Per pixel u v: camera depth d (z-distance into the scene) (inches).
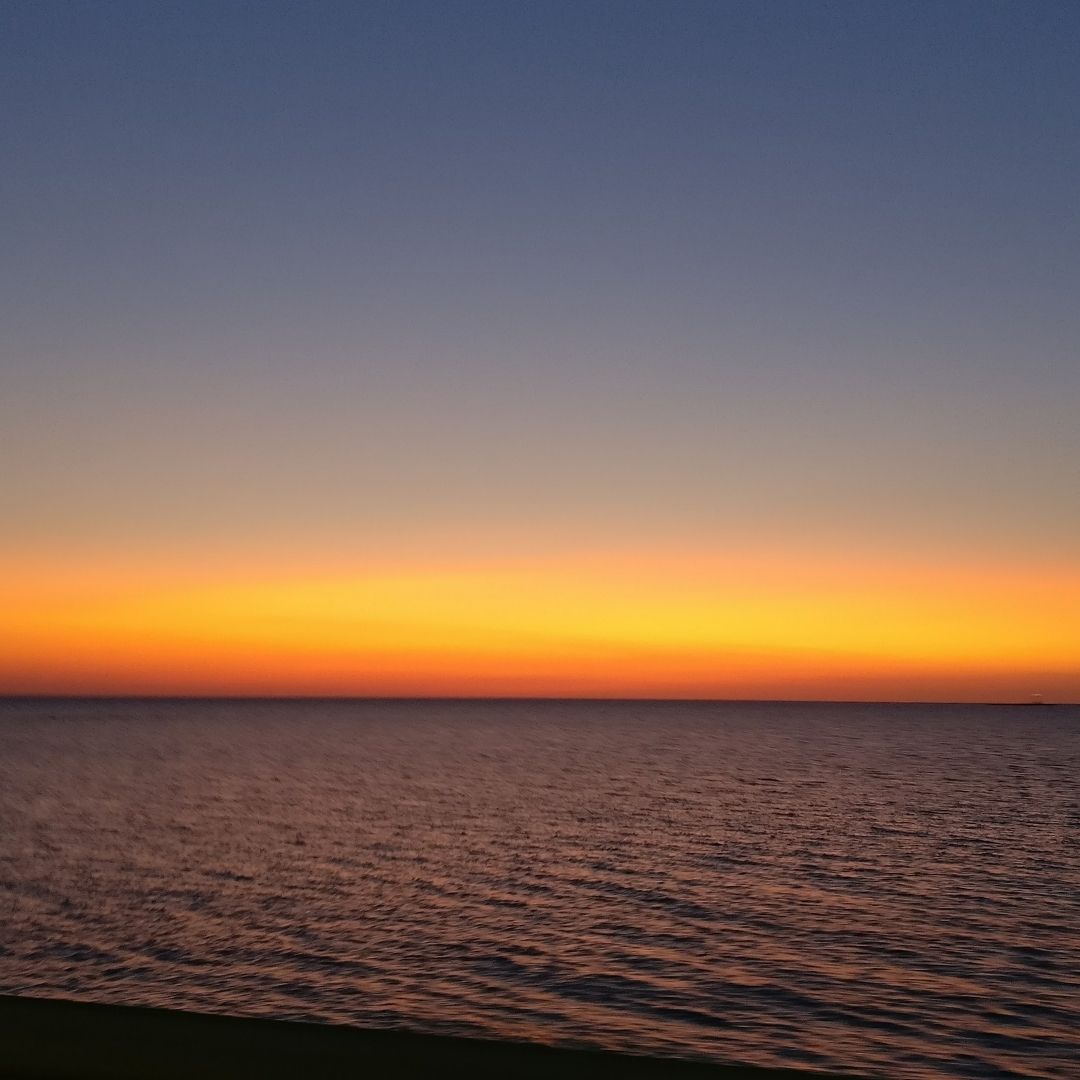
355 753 3176.7
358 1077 141.6
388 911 883.4
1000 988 640.4
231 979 684.1
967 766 2630.4
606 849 1217.4
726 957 717.9
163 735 4394.7
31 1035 151.3
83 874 1077.8
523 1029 569.0
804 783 2110.0
